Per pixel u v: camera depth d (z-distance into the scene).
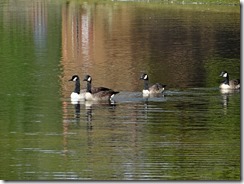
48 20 116.50
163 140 45.84
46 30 103.94
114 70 71.62
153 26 108.31
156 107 54.84
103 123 49.94
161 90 59.78
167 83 64.75
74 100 57.22
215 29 104.75
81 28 107.25
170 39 94.69
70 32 102.75
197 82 65.31
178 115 52.28
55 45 89.00
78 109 54.22
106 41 93.38
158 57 80.12
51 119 51.12
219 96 59.16
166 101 57.03
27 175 39.19
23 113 52.91
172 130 48.25
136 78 67.38
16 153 42.88
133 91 61.00
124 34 99.94
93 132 47.56
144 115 52.25
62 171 39.78
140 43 91.25
